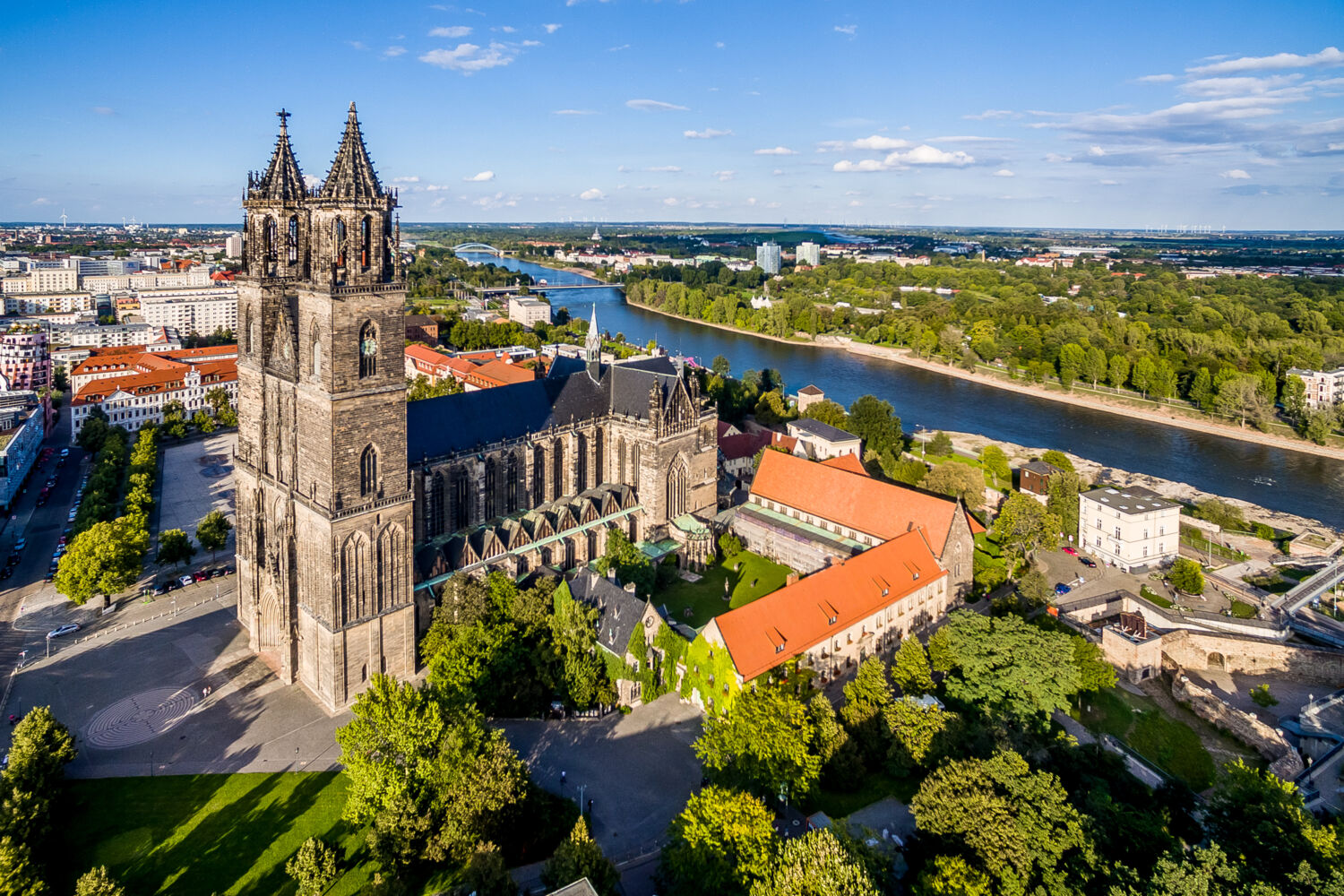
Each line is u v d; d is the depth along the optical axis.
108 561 142.50
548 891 74.12
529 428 158.00
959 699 111.75
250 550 131.62
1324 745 115.00
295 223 123.69
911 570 139.88
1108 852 75.44
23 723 94.75
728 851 75.81
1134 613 151.62
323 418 109.69
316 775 102.69
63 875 85.88
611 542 147.50
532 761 105.31
